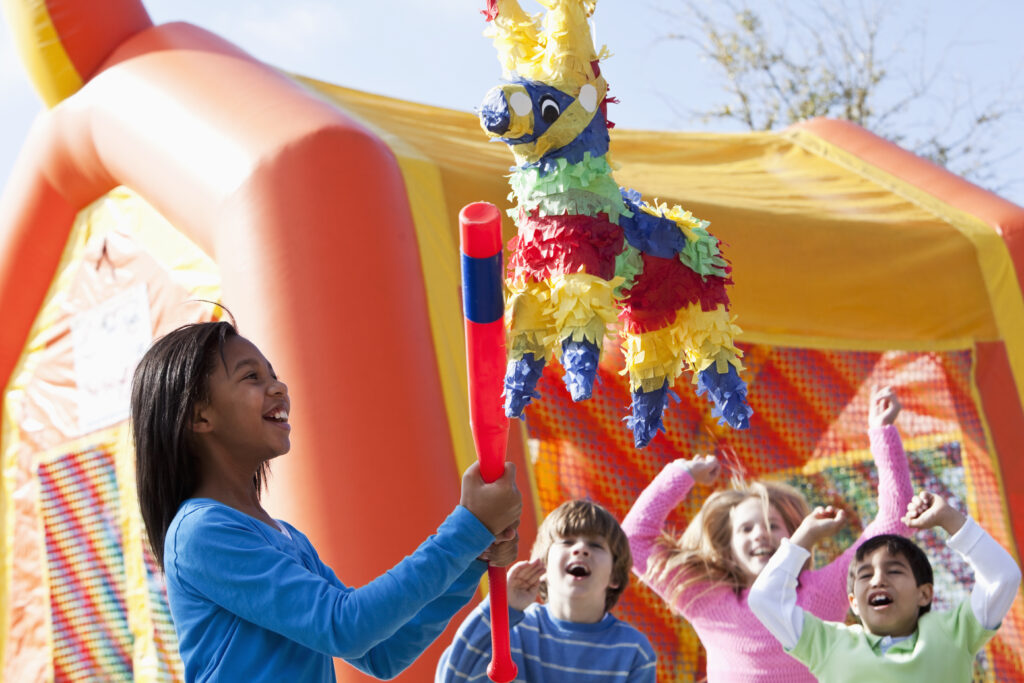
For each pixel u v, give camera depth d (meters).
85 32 4.78
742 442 4.51
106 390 4.73
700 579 3.26
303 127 3.67
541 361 1.32
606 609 2.82
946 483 4.92
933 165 6.02
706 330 1.37
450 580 1.38
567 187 1.30
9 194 5.05
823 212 5.14
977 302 5.17
